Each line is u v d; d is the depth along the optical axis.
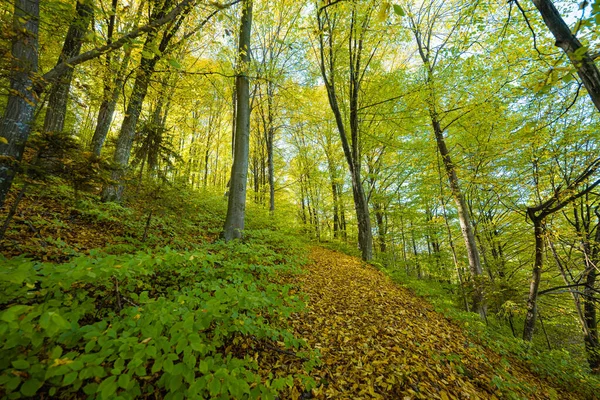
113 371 1.32
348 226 20.36
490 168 8.27
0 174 2.43
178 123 11.08
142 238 4.93
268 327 2.59
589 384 4.26
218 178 23.39
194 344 1.56
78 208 5.00
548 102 6.61
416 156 11.88
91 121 14.15
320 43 9.94
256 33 12.20
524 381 3.94
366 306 5.52
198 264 3.26
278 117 15.27
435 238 14.62
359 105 11.61
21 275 1.40
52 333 1.18
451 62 7.35
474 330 5.45
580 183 4.86
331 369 3.03
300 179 18.73
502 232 11.44
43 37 3.75
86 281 1.96
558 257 7.86
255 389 1.79
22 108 2.59
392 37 9.27
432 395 2.80
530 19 5.82
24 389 1.23
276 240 8.16
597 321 8.80
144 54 2.53
